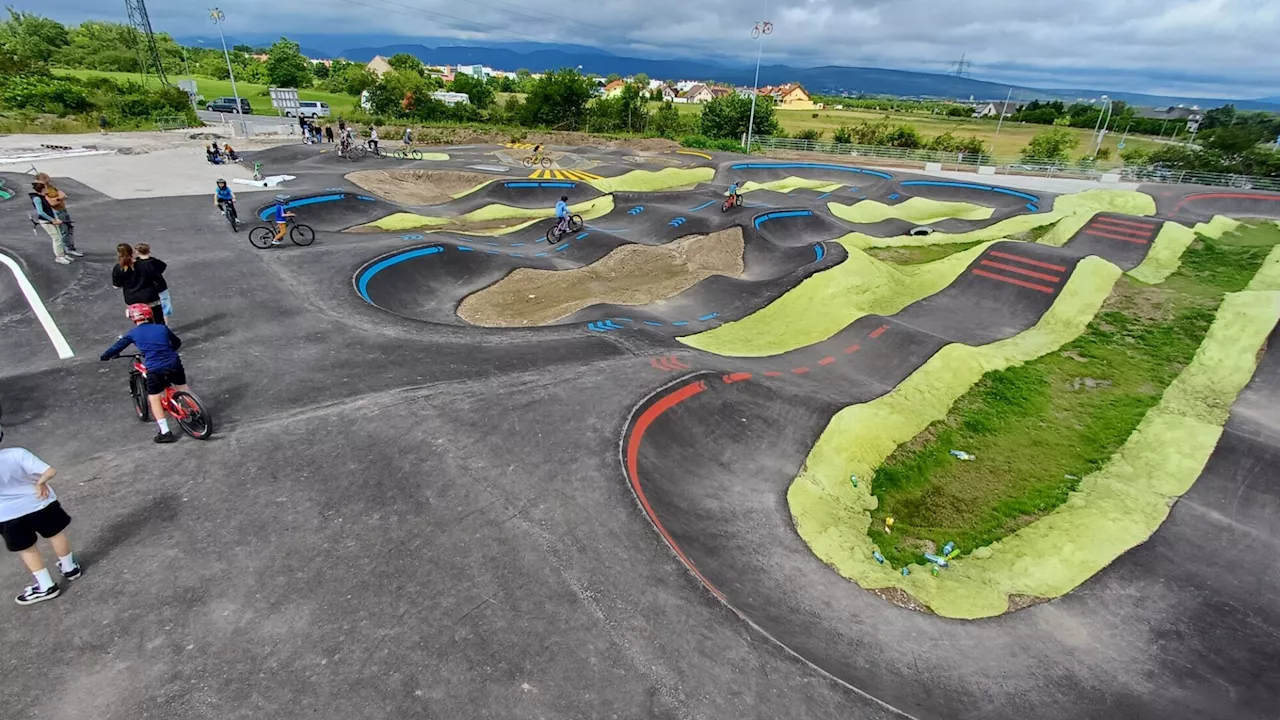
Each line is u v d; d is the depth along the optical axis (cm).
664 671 494
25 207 1733
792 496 902
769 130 5531
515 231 2297
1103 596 768
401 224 2214
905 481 984
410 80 6512
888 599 732
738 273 2012
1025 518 915
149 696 448
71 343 966
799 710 475
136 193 2028
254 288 1273
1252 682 653
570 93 5784
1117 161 4969
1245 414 1144
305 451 741
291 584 552
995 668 644
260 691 455
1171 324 1502
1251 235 2291
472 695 461
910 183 3362
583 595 562
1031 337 1470
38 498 483
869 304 1582
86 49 8019
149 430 762
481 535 627
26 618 502
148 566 562
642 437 889
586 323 1324
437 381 947
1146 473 1002
